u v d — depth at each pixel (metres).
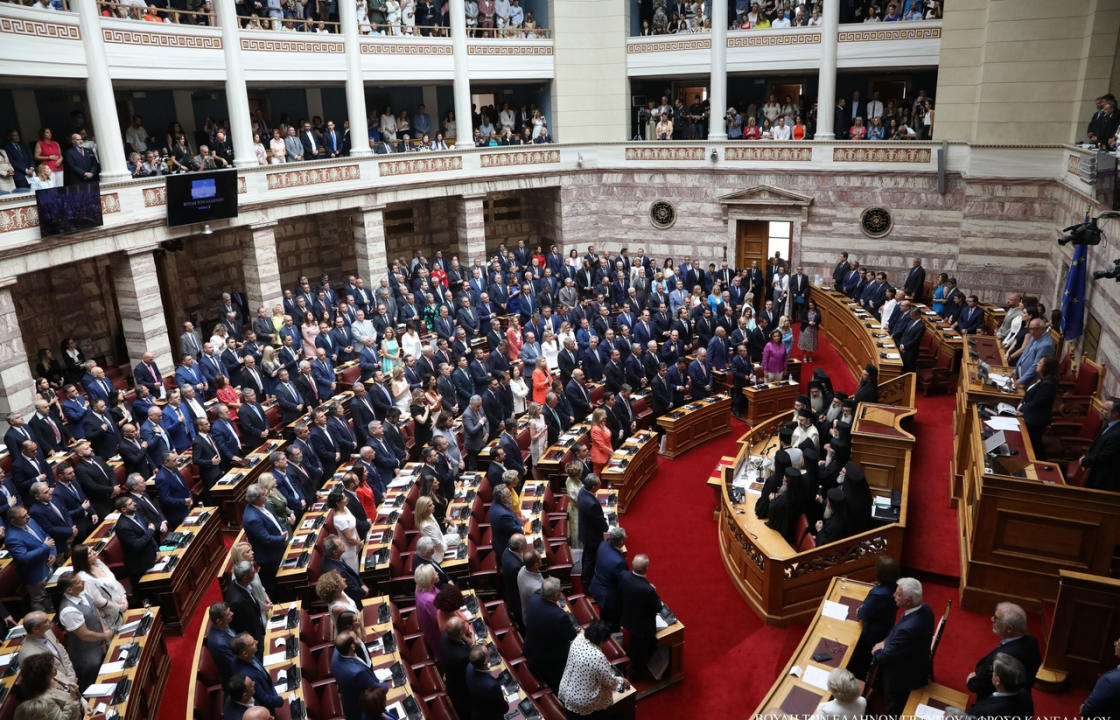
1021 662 6.94
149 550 10.85
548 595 8.93
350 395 17.64
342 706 8.10
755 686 9.88
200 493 14.05
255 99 26.14
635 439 15.69
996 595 10.23
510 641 9.82
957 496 12.66
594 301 23.00
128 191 18.20
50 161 18.23
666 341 20.14
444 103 30.56
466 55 26.52
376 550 11.45
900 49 24.28
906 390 16.75
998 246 22.69
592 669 7.99
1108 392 13.70
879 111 25.56
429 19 26.86
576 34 28.44
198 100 24.56
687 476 16.06
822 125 25.61
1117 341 13.21
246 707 7.23
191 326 18.33
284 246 27.72
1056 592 9.86
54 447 13.87
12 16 15.90
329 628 9.78
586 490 11.56
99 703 8.30
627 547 13.38
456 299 22.33
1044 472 9.78
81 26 17.44
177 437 14.58
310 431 14.11
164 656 9.99
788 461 12.38
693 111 28.45
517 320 20.58
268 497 11.59
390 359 18.95
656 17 28.16
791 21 26.25
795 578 10.95
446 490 13.36
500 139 29.14
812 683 7.98
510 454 14.23
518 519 11.49
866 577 11.27
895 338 18.75
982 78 21.72
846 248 25.88
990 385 12.69
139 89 22.91
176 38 19.97
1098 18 19.78
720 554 13.08
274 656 8.91
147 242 18.89
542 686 9.10
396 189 25.33
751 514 12.79
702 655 10.55
